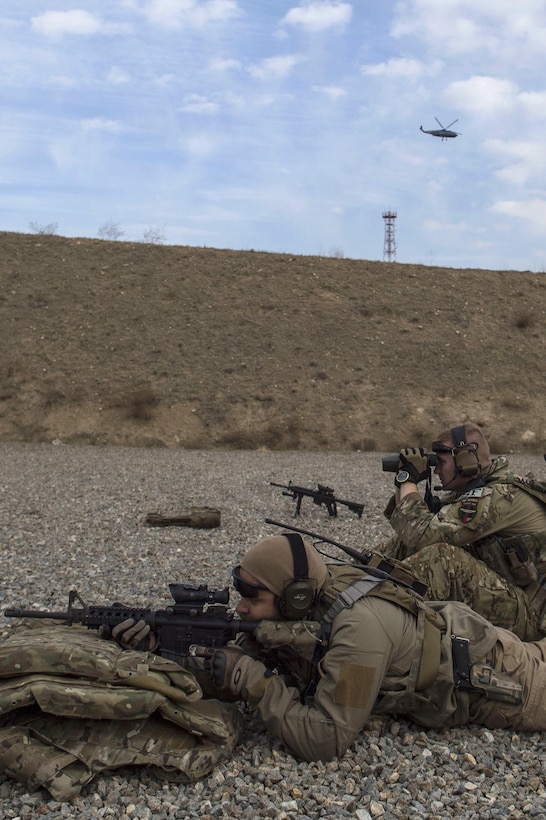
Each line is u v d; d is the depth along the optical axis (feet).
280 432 68.18
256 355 78.13
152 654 10.49
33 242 95.04
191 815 9.32
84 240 97.04
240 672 10.69
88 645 10.28
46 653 9.89
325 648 10.73
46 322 80.12
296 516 32.50
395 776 10.18
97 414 68.54
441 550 13.01
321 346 80.69
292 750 10.59
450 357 81.20
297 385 74.23
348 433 69.15
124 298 85.15
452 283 96.37
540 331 87.92
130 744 9.92
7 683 9.75
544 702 11.46
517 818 9.32
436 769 10.46
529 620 12.87
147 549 25.72
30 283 86.22
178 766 9.82
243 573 10.95
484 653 11.48
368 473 50.11
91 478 43.65
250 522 31.12
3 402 69.46
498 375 79.30
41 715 10.07
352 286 92.68
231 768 10.33
